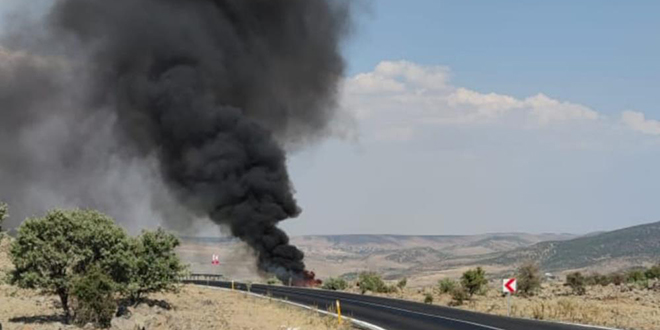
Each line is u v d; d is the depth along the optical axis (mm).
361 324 29688
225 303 39688
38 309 28922
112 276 28641
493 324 29359
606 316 33281
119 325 24344
